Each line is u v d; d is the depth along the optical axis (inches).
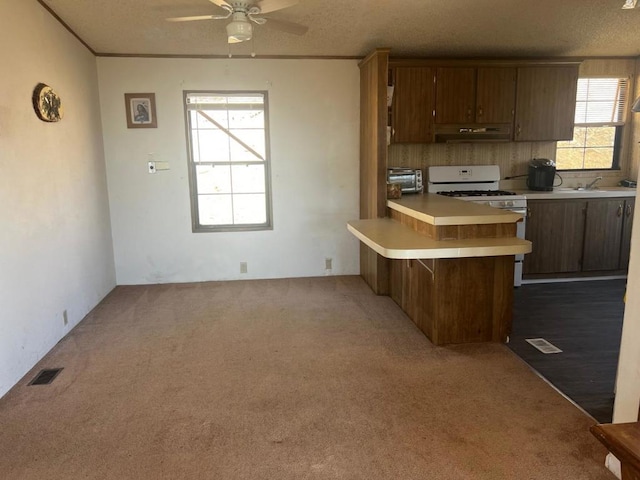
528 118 194.7
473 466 80.5
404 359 122.8
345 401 102.5
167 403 102.5
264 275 201.9
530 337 137.5
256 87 189.3
